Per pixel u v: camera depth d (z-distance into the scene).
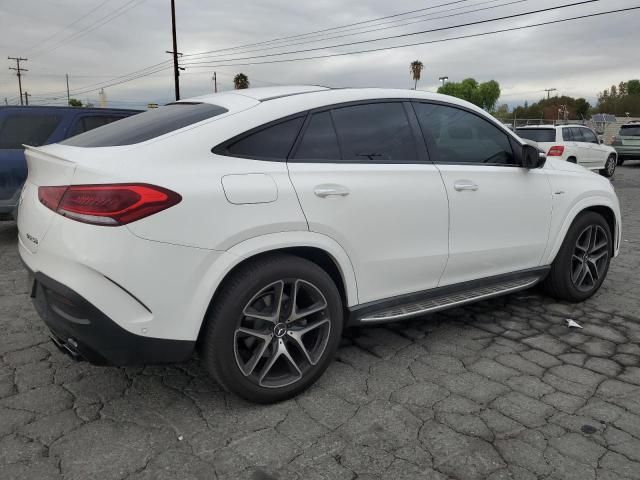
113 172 2.41
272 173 2.76
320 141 3.02
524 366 3.35
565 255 4.34
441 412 2.81
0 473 2.29
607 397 2.97
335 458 2.43
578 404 2.89
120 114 7.46
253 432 2.62
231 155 2.71
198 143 2.64
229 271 2.62
